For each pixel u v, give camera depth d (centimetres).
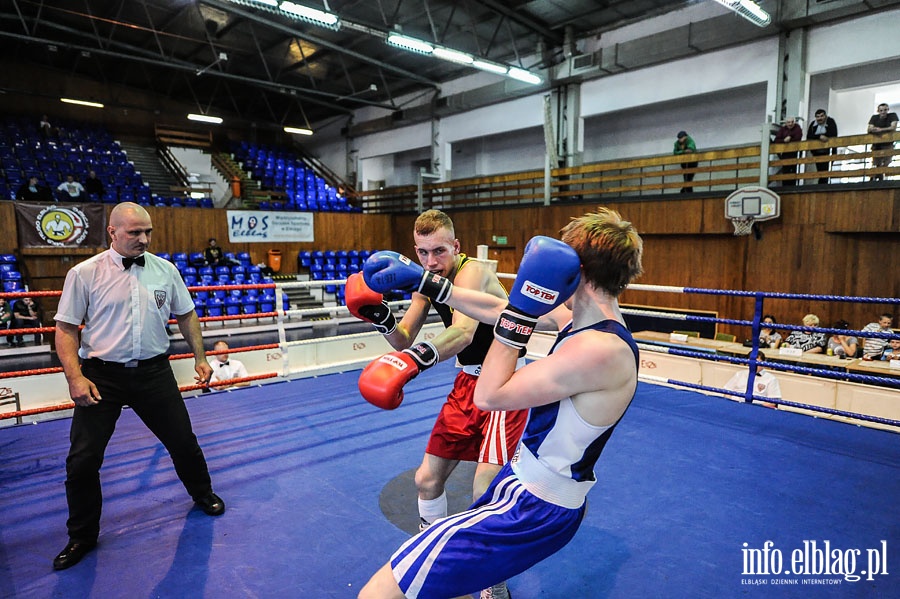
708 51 874
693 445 295
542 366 103
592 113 1042
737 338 780
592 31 1019
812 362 578
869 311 670
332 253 1234
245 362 658
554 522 111
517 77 958
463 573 107
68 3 970
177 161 1386
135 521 220
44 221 912
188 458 223
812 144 684
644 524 216
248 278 1066
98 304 202
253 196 1330
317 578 184
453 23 1012
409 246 1309
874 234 659
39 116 1349
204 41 1130
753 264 753
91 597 173
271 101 1582
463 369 179
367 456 286
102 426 203
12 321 732
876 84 768
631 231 109
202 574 186
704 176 977
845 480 252
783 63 791
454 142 1352
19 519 221
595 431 106
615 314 111
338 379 439
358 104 1561
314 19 718
